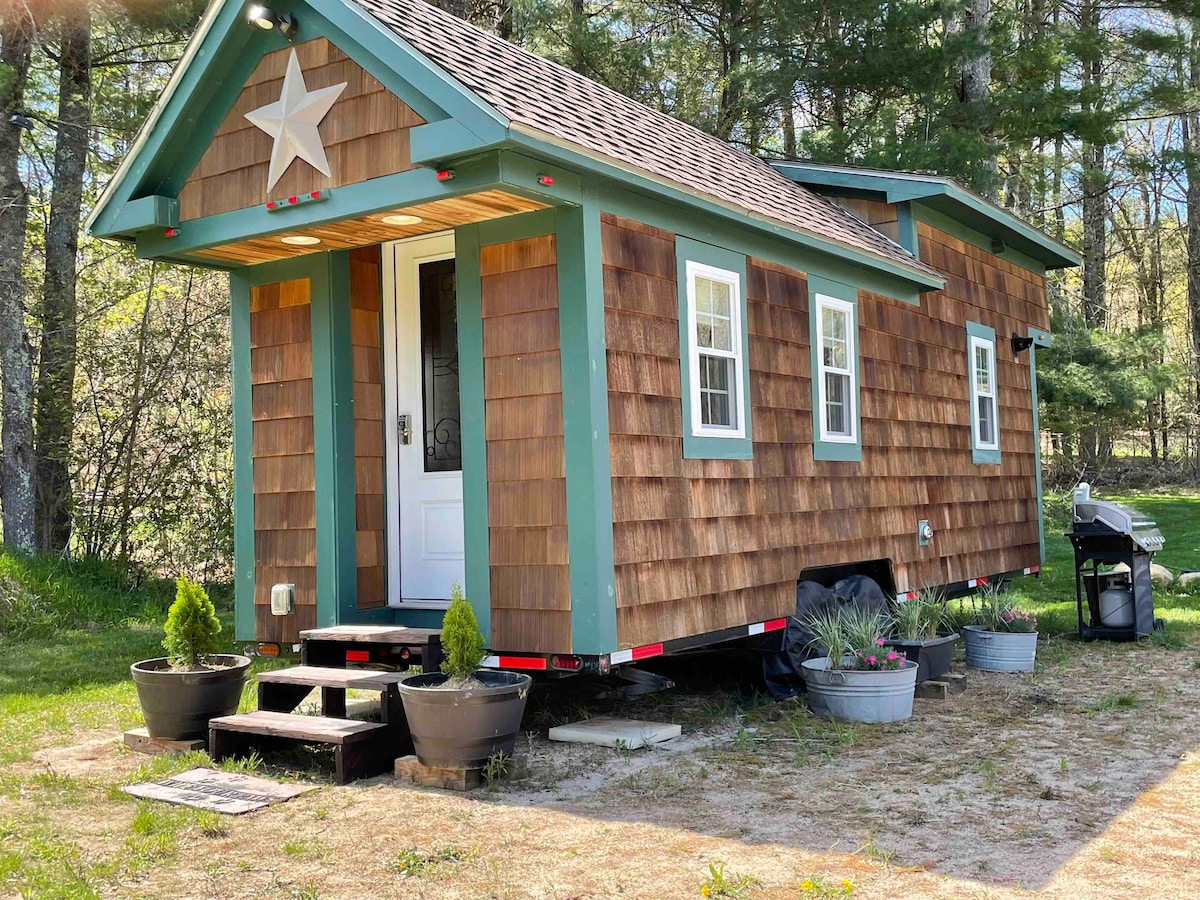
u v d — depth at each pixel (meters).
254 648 6.81
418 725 5.00
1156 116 17.75
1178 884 3.65
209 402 13.55
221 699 5.84
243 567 6.82
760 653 7.39
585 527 5.46
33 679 8.23
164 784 5.07
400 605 6.65
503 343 5.79
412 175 5.35
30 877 3.83
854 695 6.41
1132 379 17.59
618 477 5.64
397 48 5.29
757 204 7.04
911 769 5.25
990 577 10.42
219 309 13.35
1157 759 5.39
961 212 10.01
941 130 16.39
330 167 5.67
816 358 7.78
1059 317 18.39
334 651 6.24
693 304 6.44
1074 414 19.19
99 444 13.46
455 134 5.03
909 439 9.07
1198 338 26.06
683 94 19.41
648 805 4.69
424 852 4.07
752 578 6.78
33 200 13.95
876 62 16.80
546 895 3.64
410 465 6.68
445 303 6.60
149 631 10.85
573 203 5.53
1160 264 31.22
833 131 17.39
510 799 4.81
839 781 5.05
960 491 9.91
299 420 6.63
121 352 13.22
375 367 6.76
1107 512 9.38
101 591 12.05
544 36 18.27
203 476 13.64
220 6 5.84
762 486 7.00
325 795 4.91
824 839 4.18
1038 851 4.01
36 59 14.05
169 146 6.18
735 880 3.70
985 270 10.97
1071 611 11.45
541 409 5.64
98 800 4.89
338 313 6.54
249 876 3.87
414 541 6.66
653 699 7.36
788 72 17.34
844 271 8.28
